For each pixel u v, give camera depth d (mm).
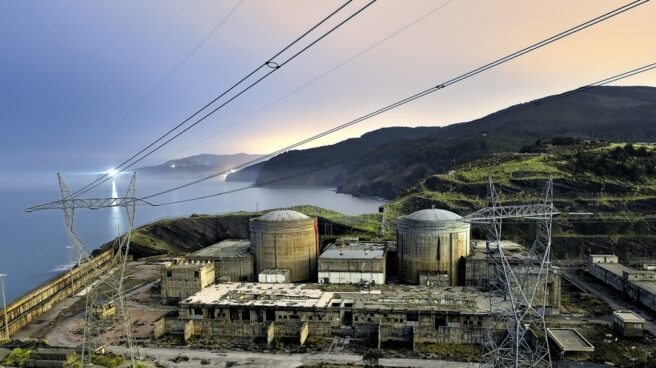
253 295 99125
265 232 121625
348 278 110688
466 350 80938
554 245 163750
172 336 91000
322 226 189125
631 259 153000
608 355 77125
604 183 194125
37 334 98375
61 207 75375
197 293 102062
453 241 111625
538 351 73062
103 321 98750
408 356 78938
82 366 72562
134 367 73250
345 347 83625
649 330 87438
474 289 100938
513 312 65688
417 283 113875
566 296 109312
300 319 90938
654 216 172625
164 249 181000
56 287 126688
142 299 118062
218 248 137875
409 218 115938
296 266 122500
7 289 185625
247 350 83250
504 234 178125
